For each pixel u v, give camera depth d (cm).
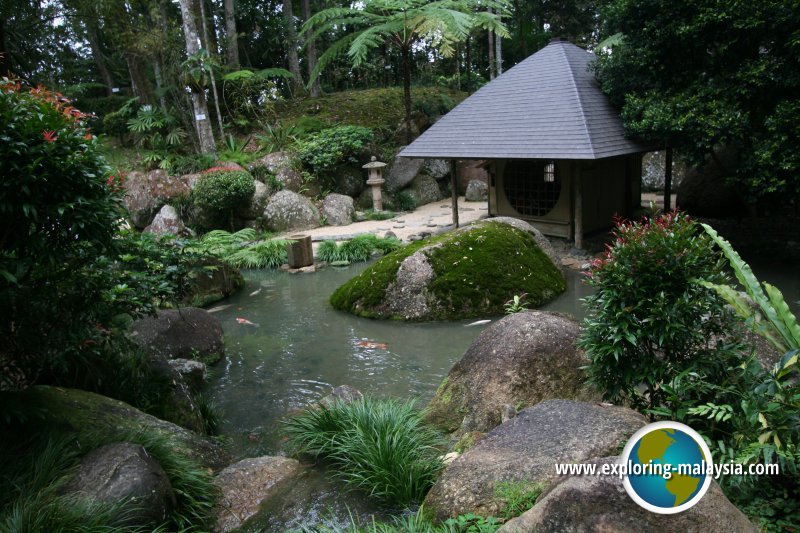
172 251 520
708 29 823
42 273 343
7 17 991
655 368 322
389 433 357
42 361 369
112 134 1677
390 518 305
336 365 587
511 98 1093
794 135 748
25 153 281
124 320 456
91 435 331
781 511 255
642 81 969
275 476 360
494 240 775
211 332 628
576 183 965
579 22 2097
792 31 764
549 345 430
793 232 959
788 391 270
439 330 675
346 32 2322
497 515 252
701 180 1089
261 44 2167
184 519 300
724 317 328
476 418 408
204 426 455
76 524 255
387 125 1753
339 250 1068
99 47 2083
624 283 325
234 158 1493
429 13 1335
